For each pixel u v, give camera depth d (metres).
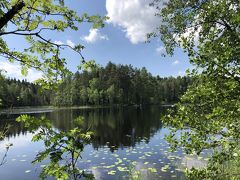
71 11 2.54
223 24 4.11
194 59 3.38
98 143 16.38
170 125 3.68
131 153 13.27
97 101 71.81
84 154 13.19
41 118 2.43
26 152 14.52
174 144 3.75
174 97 83.69
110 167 10.73
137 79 74.69
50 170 2.43
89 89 74.06
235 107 3.19
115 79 72.75
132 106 69.25
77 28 2.67
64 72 2.91
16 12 2.18
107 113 44.88
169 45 7.60
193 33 6.44
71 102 74.12
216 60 3.27
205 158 11.06
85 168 10.70
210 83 3.39
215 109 3.28
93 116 37.69
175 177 9.05
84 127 23.69
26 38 2.65
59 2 2.45
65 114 43.75
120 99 70.81
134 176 9.14
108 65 76.75
